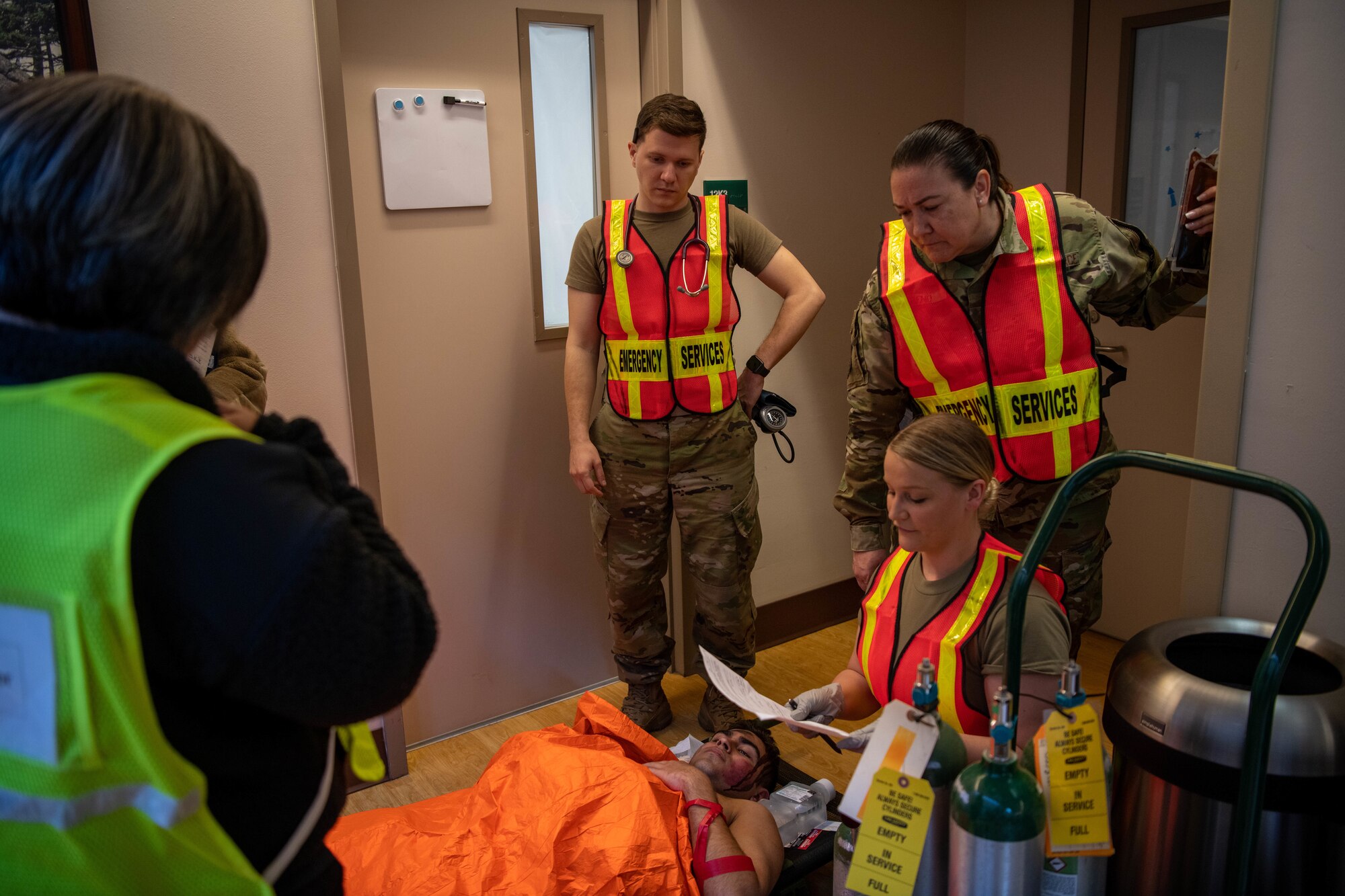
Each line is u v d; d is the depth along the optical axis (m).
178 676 0.74
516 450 2.90
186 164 0.74
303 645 0.72
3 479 0.70
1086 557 2.05
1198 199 1.79
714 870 1.83
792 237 3.26
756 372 2.67
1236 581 1.71
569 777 1.87
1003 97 3.43
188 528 0.71
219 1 2.17
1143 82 3.00
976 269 1.95
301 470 0.79
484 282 2.76
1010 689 1.14
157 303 0.75
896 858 1.06
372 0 2.47
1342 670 1.29
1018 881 1.05
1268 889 1.21
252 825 0.80
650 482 2.63
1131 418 3.17
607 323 2.57
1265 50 1.54
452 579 2.85
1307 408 1.59
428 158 2.60
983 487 1.47
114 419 0.71
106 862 0.75
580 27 2.81
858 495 2.16
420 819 1.96
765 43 3.07
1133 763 1.29
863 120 3.35
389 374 2.65
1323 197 1.53
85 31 1.97
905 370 2.07
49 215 0.70
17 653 0.70
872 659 1.58
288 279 2.35
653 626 2.83
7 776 0.72
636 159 2.49
